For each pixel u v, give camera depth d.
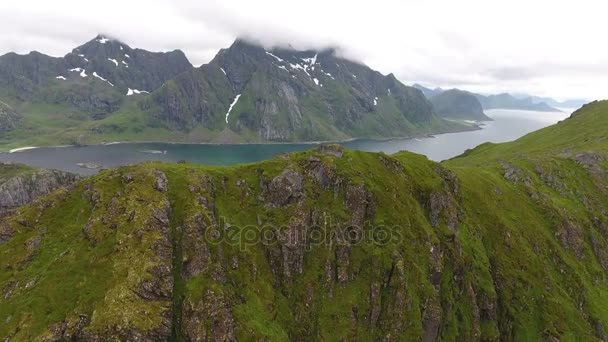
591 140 191.50
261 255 81.00
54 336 58.38
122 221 71.94
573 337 92.69
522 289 97.38
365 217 91.56
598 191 145.25
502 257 102.19
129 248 68.12
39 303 61.88
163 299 65.69
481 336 89.12
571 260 115.25
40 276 66.25
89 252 68.31
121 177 81.88
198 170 87.19
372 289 83.56
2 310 62.47
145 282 64.75
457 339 85.56
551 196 135.38
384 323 81.62
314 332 77.75
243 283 75.25
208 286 69.75
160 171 83.12
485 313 91.94
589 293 107.94
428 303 84.38
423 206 101.94
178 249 73.12
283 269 82.31
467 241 99.56
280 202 89.00
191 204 78.44
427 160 115.75
